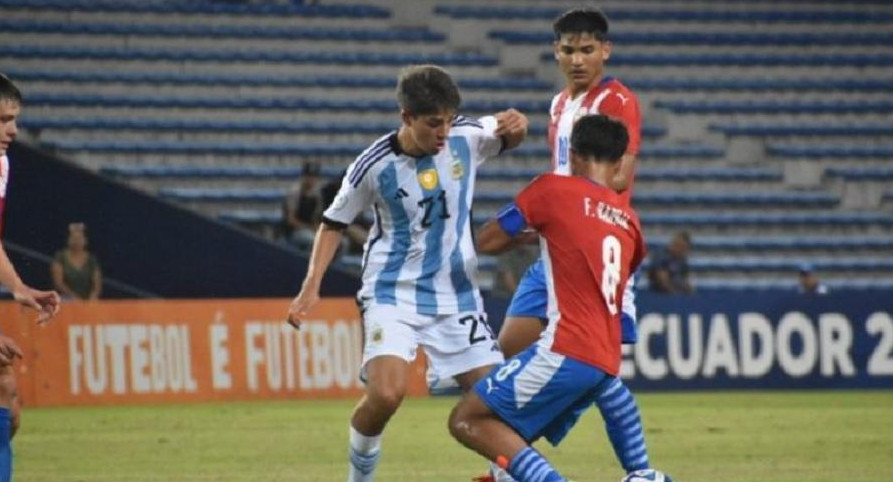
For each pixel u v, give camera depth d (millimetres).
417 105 27000
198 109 92562
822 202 96125
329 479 37344
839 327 69750
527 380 26109
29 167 73688
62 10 96750
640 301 68062
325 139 93000
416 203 27984
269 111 93812
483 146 28734
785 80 103250
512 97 98688
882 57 106000
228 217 84875
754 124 100250
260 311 64562
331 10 102188
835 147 99625
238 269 75000
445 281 28328
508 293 68812
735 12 108125
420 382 66812
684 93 101625
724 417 55594
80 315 62188
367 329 28219
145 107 91812
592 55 32875
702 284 88812
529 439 26562
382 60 98938
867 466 40250
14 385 27547
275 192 87312
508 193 90938
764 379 69062
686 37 105438
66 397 61688
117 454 43375
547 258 26578
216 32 97875
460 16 103875
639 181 95312
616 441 27266
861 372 69875
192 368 63469
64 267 66375
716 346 68688
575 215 26500
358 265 77438
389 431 50250
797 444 46094
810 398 65062
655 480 25766
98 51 94250
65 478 37625
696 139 98875
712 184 96062
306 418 55281
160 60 95000
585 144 27219
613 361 26531
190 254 74875
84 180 74250
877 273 91812
